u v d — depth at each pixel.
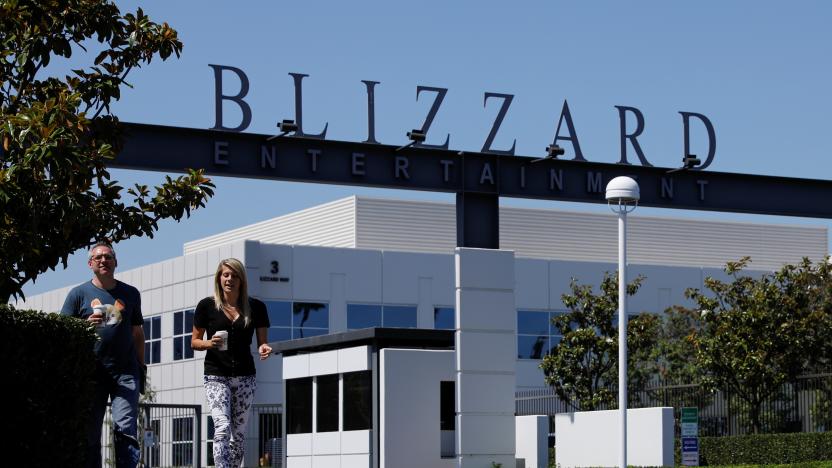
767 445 27.62
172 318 52.81
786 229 78.44
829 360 33.66
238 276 11.01
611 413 22.50
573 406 38.09
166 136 20.02
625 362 19.59
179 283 52.53
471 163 22.31
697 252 75.19
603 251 72.62
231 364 10.93
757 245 77.38
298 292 49.59
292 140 20.83
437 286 52.44
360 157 21.36
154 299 54.19
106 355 9.80
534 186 22.81
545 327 53.19
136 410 9.89
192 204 14.67
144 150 19.86
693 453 22.36
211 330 10.96
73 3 14.24
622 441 19.42
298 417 25.84
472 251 21.53
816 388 30.00
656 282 55.09
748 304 33.94
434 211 68.75
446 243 68.69
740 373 31.84
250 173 20.50
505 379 21.58
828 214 25.14
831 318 34.66
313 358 25.14
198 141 20.22
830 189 25.17
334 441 24.14
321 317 49.97
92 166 13.63
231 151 20.42
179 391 51.69
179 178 14.60
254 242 48.84
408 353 22.31
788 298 33.66
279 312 49.16
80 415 9.33
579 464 23.19
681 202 24.00
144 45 14.93
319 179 20.98
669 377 40.94
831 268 36.09
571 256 71.62
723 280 56.34
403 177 21.72
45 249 13.37
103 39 14.55
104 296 9.99
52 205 12.97
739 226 77.06
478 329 21.45
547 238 71.12
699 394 32.19
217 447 10.80
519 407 38.28
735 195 24.44
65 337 9.24
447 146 21.95
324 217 69.69
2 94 14.16
